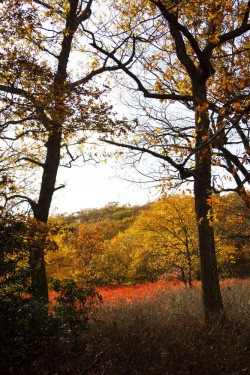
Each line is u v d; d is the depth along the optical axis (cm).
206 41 843
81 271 1991
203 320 895
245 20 728
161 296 1389
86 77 1053
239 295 1247
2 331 597
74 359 629
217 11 714
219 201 787
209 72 837
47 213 1077
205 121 855
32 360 620
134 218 4144
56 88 823
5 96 780
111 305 1127
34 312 637
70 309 682
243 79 707
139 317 927
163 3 675
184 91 1015
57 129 909
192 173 772
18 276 668
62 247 1409
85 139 1036
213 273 915
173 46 984
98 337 755
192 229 1755
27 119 825
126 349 710
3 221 758
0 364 581
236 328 829
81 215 5534
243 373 628
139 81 927
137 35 901
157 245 1825
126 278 2344
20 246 693
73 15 1074
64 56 1080
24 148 1058
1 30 820
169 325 866
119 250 2391
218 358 675
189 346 724
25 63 782
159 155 737
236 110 670
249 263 2503
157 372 630
